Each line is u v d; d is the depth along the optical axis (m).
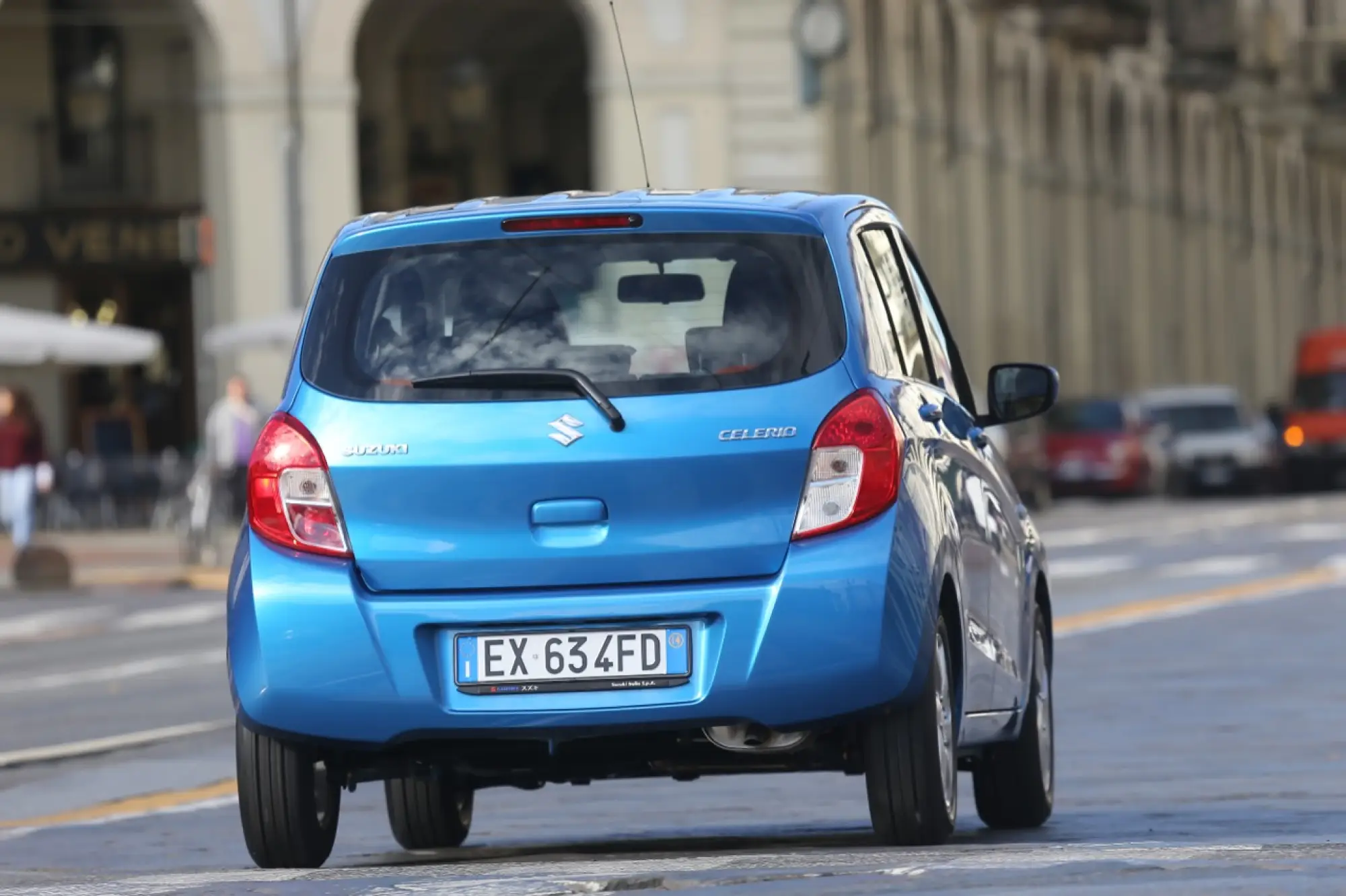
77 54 142.50
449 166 155.62
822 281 26.39
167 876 25.86
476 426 25.97
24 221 141.38
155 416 142.75
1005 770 31.83
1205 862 23.42
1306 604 72.06
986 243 168.62
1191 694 50.25
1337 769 37.41
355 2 128.25
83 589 98.19
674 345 26.12
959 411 30.31
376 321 26.59
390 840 33.75
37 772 44.59
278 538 26.22
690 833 33.00
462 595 25.83
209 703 56.25
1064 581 86.06
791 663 25.34
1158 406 169.50
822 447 25.69
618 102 128.75
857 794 37.41
